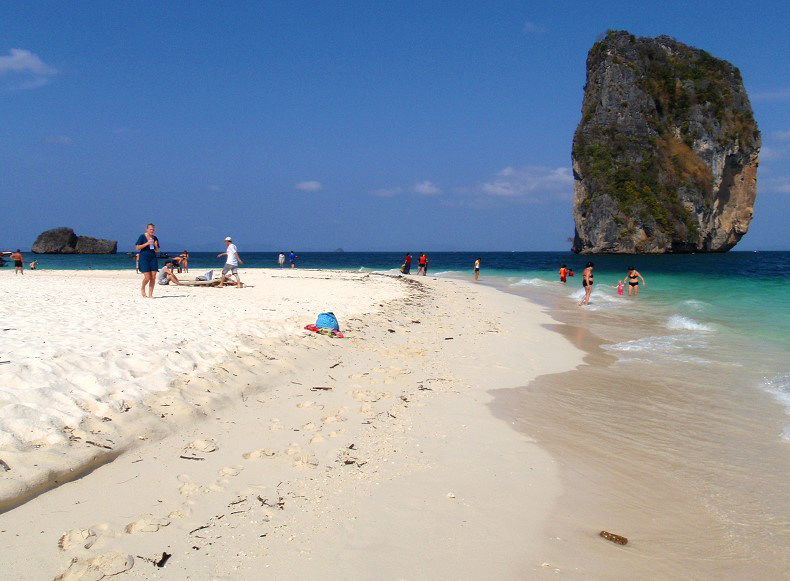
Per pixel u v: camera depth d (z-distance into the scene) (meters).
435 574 3.40
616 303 21.14
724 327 14.58
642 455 5.66
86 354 6.65
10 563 3.17
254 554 3.46
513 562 3.60
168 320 10.27
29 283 19.86
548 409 7.20
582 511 4.40
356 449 5.35
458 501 4.42
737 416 6.98
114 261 72.12
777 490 4.89
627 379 8.95
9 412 4.67
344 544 3.66
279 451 5.11
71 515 3.74
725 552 3.87
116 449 4.71
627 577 3.51
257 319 11.32
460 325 14.48
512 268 59.62
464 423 6.42
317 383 7.59
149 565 3.27
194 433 5.39
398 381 8.11
